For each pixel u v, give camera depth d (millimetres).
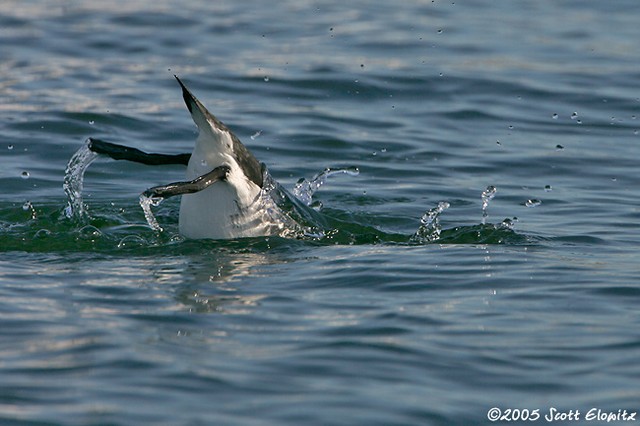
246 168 33531
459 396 21172
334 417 20016
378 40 66500
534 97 56281
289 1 78000
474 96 56188
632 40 68312
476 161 46562
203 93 55250
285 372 22188
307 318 25797
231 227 33781
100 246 32938
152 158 33688
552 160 46844
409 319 25766
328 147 47812
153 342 23828
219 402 20578
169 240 33781
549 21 73625
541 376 22203
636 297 27766
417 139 49469
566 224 37281
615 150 48531
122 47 63594
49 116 49906
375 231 36156
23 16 69562
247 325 25188
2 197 39188
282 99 54812
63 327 24672
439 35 68312
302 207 36406
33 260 31016
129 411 20109
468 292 28203
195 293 27750
